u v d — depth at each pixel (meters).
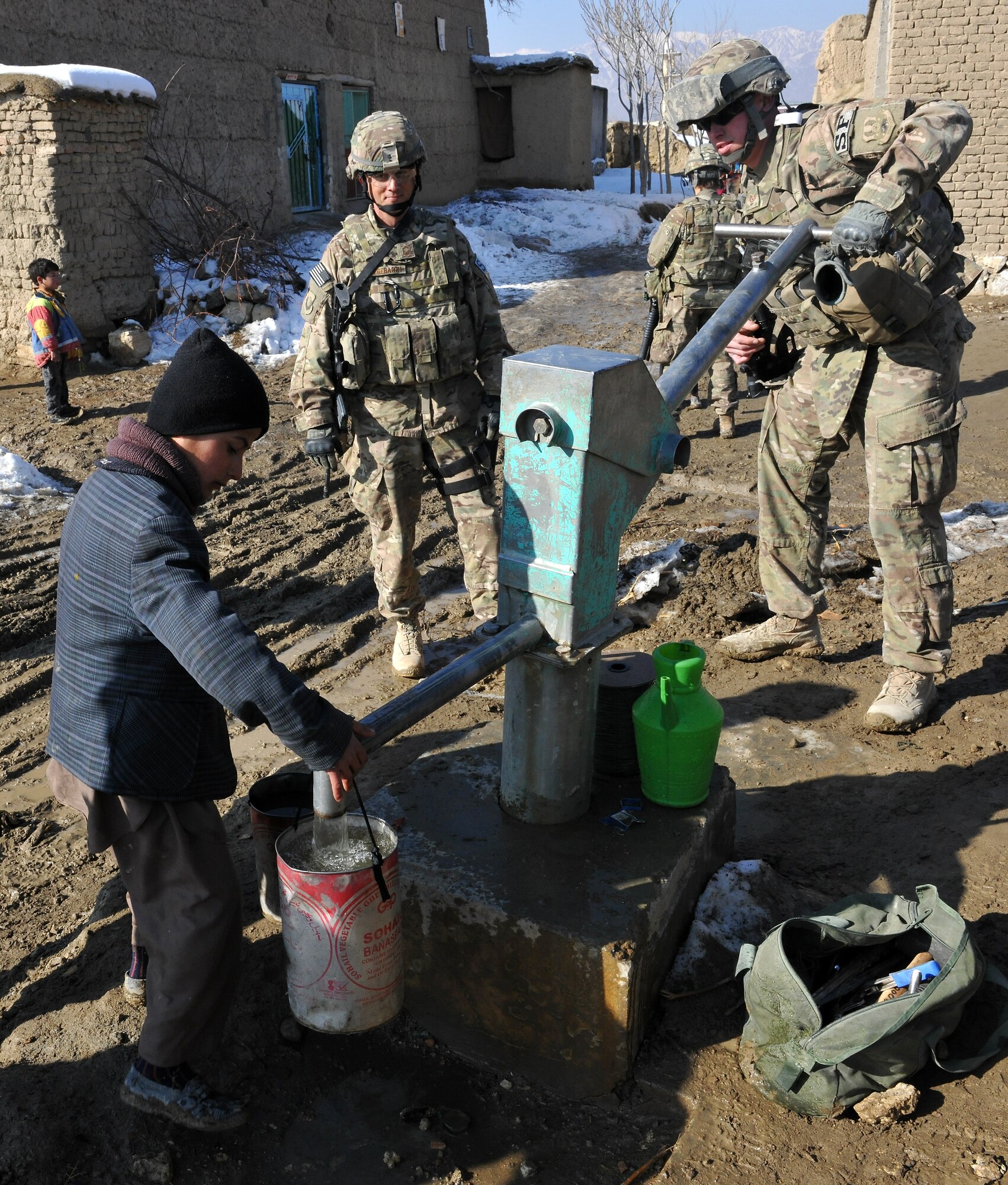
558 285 14.34
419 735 3.94
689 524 5.98
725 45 3.38
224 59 14.05
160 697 2.14
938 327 3.44
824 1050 2.26
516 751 2.71
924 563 3.60
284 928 2.24
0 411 9.10
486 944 2.49
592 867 2.58
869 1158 2.22
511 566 2.46
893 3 12.76
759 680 4.22
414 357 3.85
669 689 2.71
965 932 2.40
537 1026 2.50
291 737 1.98
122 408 9.10
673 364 2.73
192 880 2.21
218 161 14.07
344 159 17.42
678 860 2.62
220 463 2.18
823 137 3.25
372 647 4.80
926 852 3.12
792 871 3.08
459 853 2.63
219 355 2.13
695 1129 2.32
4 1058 2.53
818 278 3.13
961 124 2.96
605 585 2.49
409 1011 2.70
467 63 21.02
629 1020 2.39
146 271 11.47
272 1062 2.55
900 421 3.47
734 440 7.82
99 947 2.89
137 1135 2.32
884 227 2.90
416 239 3.87
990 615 4.60
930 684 3.79
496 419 4.04
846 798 3.43
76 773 2.15
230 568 5.59
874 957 2.54
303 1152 2.33
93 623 2.09
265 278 12.33
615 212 19.05
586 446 2.25
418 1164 2.29
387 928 2.22
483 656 2.33
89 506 2.10
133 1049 2.53
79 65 10.37
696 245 7.26
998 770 3.49
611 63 27.14
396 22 18.30
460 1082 2.53
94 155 10.53
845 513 6.02
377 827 2.29
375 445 4.02
